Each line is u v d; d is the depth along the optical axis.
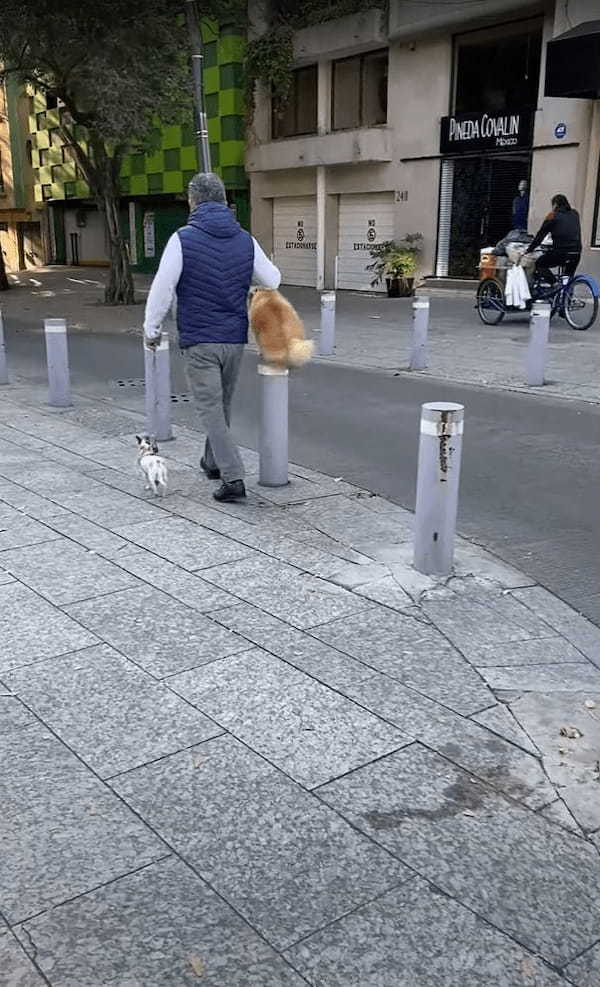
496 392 10.25
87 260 41.41
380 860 2.62
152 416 7.55
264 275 5.82
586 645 3.98
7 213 43.12
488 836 2.73
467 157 22.56
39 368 12.63
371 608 4.31
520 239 15.85
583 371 11.33
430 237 23.77
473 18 21.00
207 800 2.88
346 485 6.45
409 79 23.47
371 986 2.19
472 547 5.25
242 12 27.00
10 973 2.21
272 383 6.14
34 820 2.78
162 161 32.00
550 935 2.36
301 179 27.19
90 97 19.52
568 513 5.94
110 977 2.21
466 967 2.25
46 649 3.87
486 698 3.50
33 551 5.04
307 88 26.94
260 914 2.41
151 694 3.50
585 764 3.08
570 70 17.80
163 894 2.48
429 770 3.04
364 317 18.59
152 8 19.77
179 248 5.42
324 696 3.50
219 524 5.52
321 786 2.95
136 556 4.96
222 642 3.95
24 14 18.66
